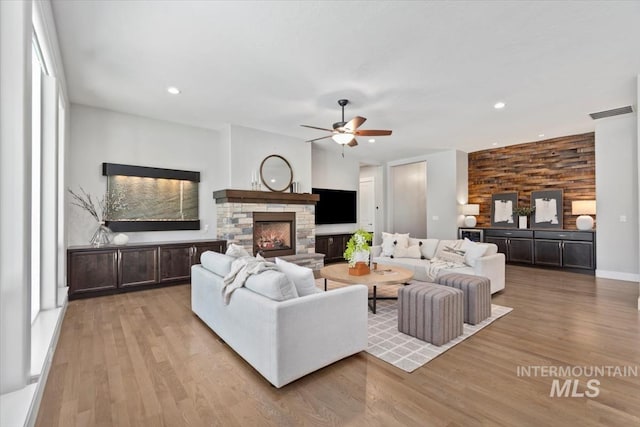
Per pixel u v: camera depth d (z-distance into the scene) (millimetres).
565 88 3787
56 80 2939
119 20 2494
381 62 3158
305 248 6258
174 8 2344
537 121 5145
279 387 1994
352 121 3715
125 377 2164
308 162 6469
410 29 2600
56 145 3018
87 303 3906
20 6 1653
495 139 6375
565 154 6230
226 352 2561
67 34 2691
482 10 2348
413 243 5395
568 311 3611
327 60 3123
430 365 2348
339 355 2338
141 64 3227
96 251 4184
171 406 1846
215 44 2844
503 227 7008
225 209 5289
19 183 1663
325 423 1699
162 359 2434
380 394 1972
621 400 1896
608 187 5344
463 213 7414
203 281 3148
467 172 7707
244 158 5504
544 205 6477
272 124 5328
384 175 9055
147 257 4578
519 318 3377
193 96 4086
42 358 2037
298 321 2076
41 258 3035
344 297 2367
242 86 3758
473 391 2000
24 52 1660
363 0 2250
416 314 2857
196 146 5531
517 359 2439
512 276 5531
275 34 2684
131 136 4867
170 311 3623
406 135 6035
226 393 1979
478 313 3219
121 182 4738
